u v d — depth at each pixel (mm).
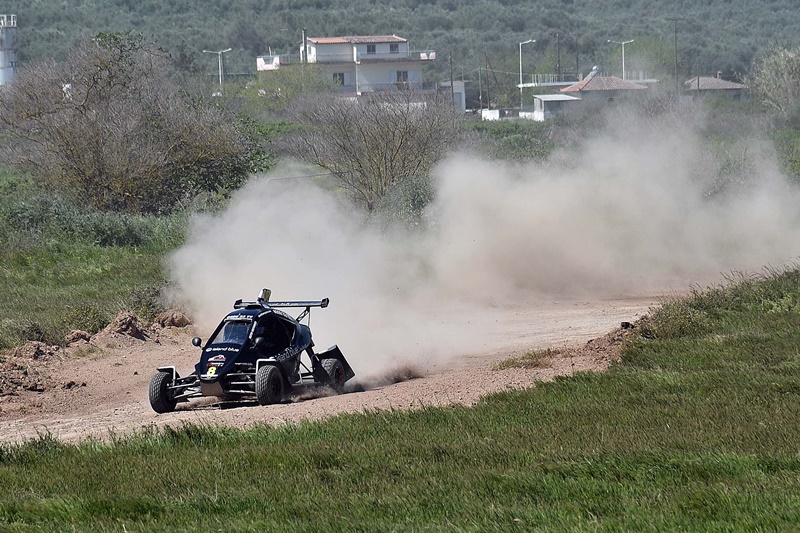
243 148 168375
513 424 40562
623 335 63094
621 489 30141
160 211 160125
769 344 57281
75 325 75938
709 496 28391
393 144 146750
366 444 37344
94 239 129500
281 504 30031
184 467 34844
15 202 143125
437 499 29828
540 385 48562
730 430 37438
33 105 160250
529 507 28531
